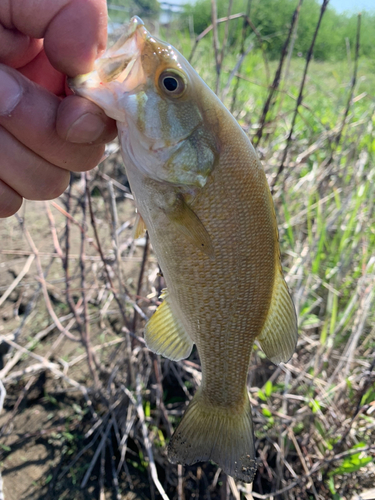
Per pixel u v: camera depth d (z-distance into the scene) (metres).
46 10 0.12
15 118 0.12
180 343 0.17
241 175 0.14
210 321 0.15
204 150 0.13
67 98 0.12
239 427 0.17
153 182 0.14
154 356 0.25
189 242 0.14
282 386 0.27
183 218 0.14
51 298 0.35
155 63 0.13
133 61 0.13
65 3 0.12
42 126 0.12
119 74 0.12
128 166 0.14
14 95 0.11
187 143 0.13
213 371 0.17
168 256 0.14
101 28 0.12
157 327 0.16
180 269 0.14
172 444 0.17
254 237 0.14
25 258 0.39
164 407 0.27
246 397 0.17
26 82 0.12
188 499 0.25
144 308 0.28
